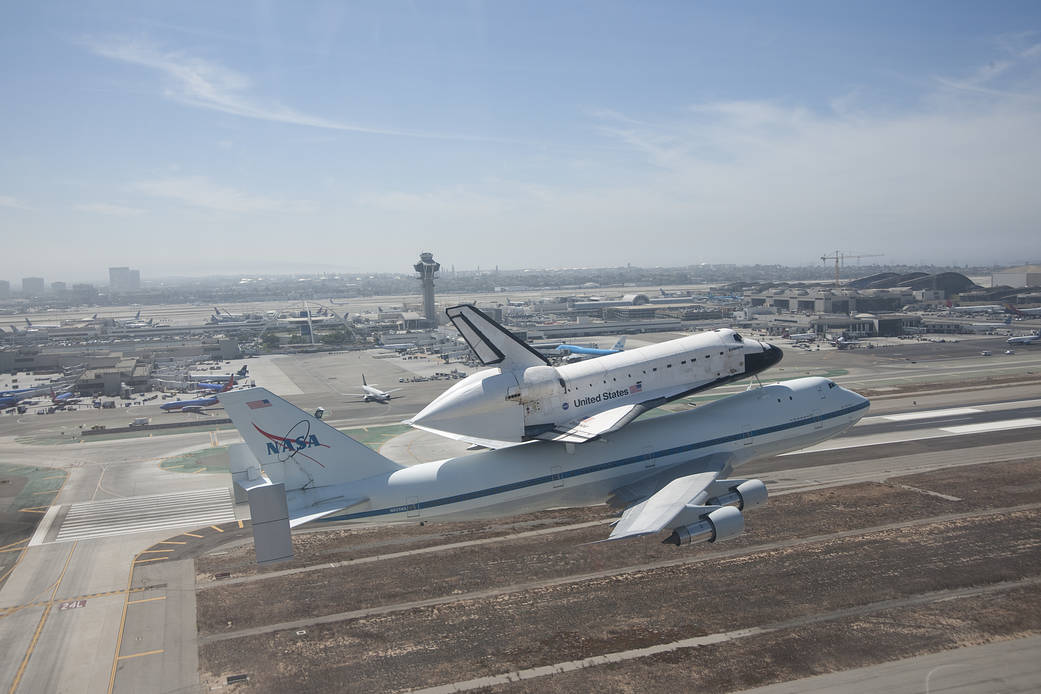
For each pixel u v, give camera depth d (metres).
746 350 49.09
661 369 46.19
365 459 37.34
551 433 41.31
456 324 44.31
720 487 38.69
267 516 31.44
